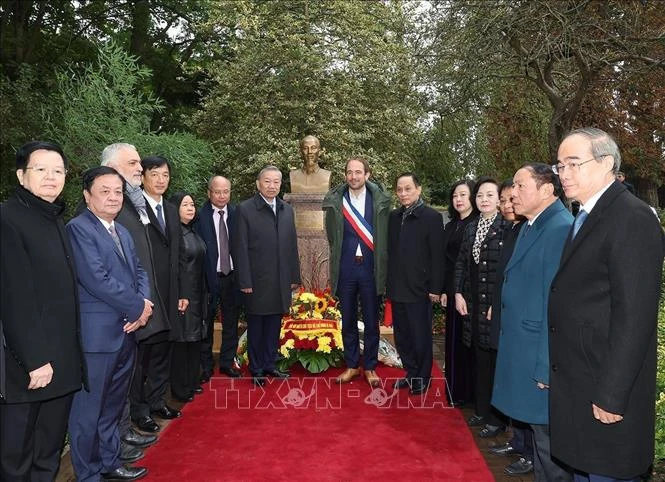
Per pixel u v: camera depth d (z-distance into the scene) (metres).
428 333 4.80
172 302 4.00
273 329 5.15
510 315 2.83
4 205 2.58
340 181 10.77
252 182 11.41
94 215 3.02
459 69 9.51
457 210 4.59
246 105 11.41
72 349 2.67
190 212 4.50
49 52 15.12
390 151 11.80
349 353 5.13
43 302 2.57
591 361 2.18
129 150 3.62
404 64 11.30
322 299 5.76
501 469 3.37
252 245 4.93
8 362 2.48
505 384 2.84
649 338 2.02
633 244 2.04
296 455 3.54
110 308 2.97
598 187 2.24
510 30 8.23
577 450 2.21
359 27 11.66
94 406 2.95
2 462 2.54
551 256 2.64
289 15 11.29
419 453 3.59
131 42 16.83
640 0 8.38
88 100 8.91
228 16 11.87
